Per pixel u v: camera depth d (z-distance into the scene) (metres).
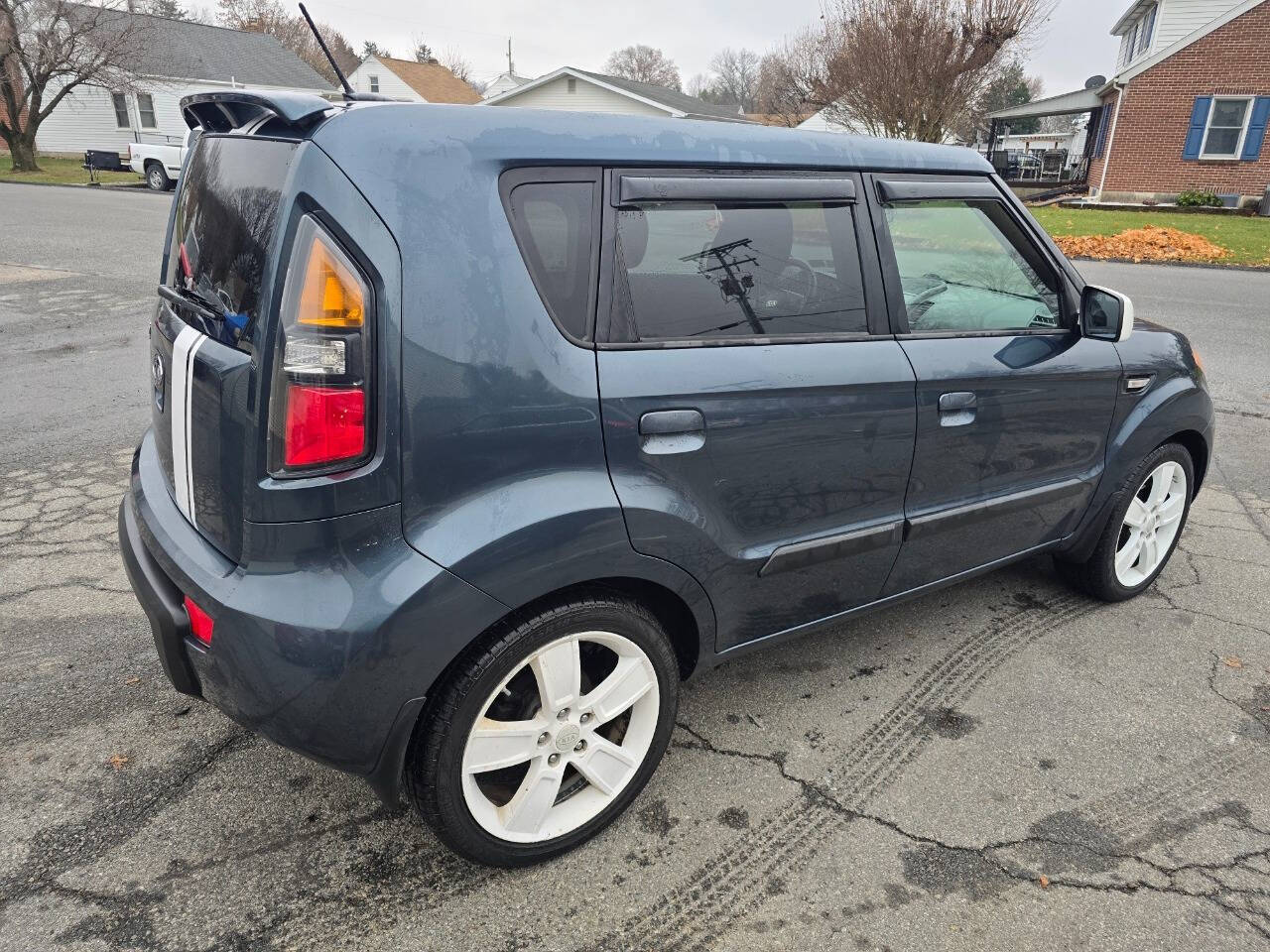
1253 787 2.66
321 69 53.03
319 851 2.32
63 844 2.31
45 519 4.27
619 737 2.47
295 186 1.82
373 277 1.80
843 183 2.57
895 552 2.85
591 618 2.16
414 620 1.87
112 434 5.47
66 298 9.66
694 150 2.27
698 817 2.49
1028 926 2.15
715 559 2.36
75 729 2.76
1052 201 26.11
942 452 2.81
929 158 2.79
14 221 16.42
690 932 2.11
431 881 2.24
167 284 2.53
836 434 2.52
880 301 2.64
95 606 3.48
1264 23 21.78
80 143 36.62
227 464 1.91
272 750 2.69
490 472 1.95
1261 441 5.97
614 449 2.10
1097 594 3.74
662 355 2.18
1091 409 3.25
